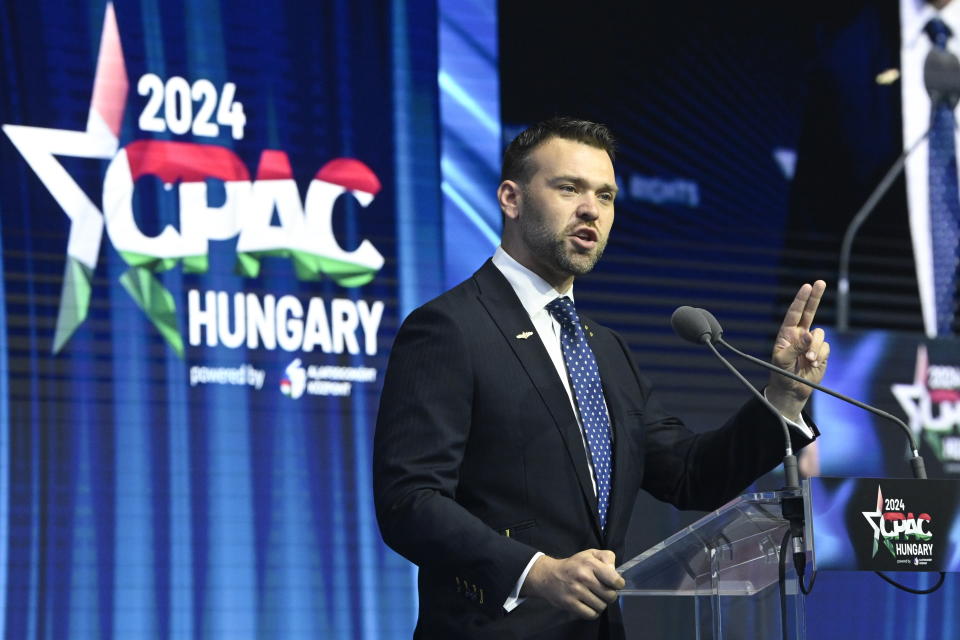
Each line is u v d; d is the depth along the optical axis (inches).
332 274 576.7
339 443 564.1
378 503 264.5
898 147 667.4
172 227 557.9
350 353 573.3
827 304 640.4
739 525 241.9
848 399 267.9
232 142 573.9
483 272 300.5
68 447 529.3
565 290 302.0
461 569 249.3
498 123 614.9
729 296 630.5
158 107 565.9
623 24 643.5
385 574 559.8
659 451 302.4
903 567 225.5
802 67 664.4
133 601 525.3
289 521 551.2
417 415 269.6
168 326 549.6
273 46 589.3
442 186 601.6
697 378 617.3
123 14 568.4
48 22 557.6
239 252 565.0
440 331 279.0
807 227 649.0
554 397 278.7
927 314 653.9
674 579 247.6
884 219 658.2
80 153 551.8
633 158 629.6
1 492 517.7
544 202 292.4
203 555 537.3
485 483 272.5
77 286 542.3
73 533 523.5
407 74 606.9
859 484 226.5
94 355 539.5
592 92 631.8
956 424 642.8
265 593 542.3
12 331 531.5
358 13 605.6
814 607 589.6
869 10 677.3
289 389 561.3
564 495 271.9
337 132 591.2
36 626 511.8
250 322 561.0
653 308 618.2
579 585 234.1
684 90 645.9
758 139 650.2
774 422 275.4
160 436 541.0
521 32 627.2
